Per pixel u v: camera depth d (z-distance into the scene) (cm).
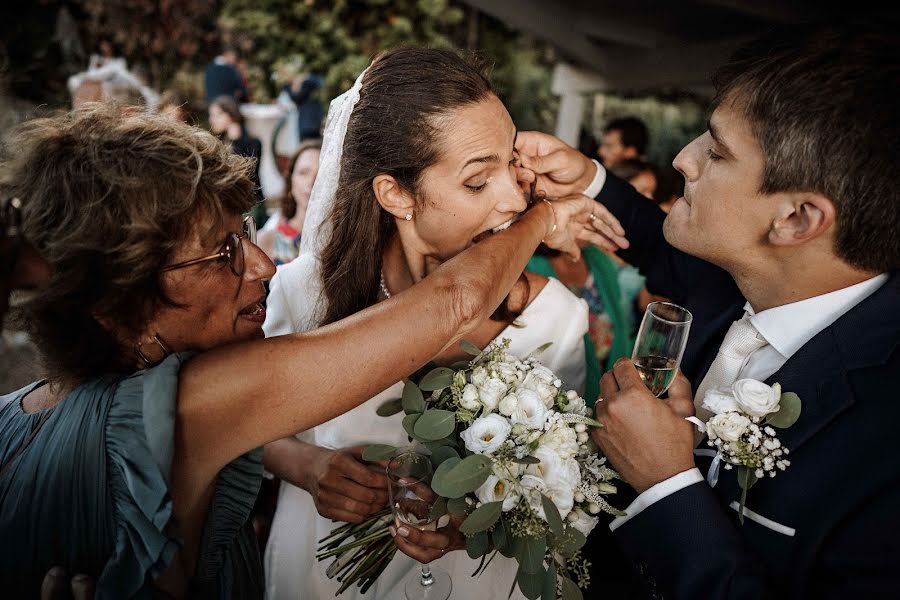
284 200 368
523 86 800
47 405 104
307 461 160
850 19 113
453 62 137
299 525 170
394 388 157
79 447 94
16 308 94
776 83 111
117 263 93
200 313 107
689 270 174
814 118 108
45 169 92
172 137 99
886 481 106
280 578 171
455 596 154
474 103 135
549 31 502
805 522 114
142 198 92
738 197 121
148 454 91
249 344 101
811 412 117
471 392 126
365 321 104
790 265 124
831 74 107
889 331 115
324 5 538
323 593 166
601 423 129
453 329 108
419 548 136
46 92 349
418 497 128
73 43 600
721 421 119
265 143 653
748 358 140
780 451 115
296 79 557
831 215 112
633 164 423
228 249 104
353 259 161
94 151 92
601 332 318
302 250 179
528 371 134
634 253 193
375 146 143
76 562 95
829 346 119
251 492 117
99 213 90
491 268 115
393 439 162
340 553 151
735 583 113
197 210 99
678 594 118
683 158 136
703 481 124
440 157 137
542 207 149
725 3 338
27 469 96
